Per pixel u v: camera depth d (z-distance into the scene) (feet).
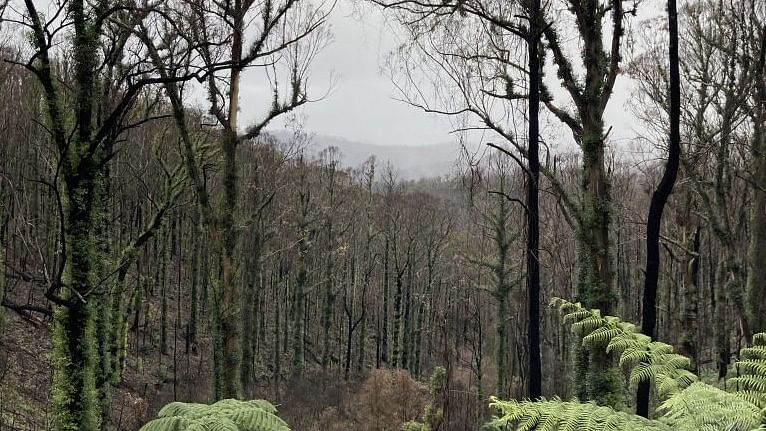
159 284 94.84
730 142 45.60
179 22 34.37
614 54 33.32
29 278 24.97
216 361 38.83
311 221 91.45
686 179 47.98
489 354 95.30
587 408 11.73
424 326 122.11
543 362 61.77
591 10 33.12
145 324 76.38
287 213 93.20
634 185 69.51
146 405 49.11
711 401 11.50
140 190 66.13
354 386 92.73
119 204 63.87
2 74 43.62
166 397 61.16
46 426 39.73
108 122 22.49
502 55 33.40
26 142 55.01
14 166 55.06
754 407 11.06
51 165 28.35
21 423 39.47
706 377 50.34
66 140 23.91
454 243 87.15
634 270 84.89
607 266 32.94
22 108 55.57
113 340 44.83
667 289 74.02
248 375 64.49
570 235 52.75
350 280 121.60
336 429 64.34
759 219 43.19
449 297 108.68
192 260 86.28
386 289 118.01
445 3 31.40
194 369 76.89
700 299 74.74
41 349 53.16
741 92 42.75
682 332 54.95
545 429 11.19
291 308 111.14
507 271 62.08
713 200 58.34
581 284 33.71
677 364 13.74
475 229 78.33
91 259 24.62
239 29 37.32
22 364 47.70
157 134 55.72
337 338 128.36
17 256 62.39
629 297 70.64
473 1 30.22
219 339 38.81
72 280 24.04
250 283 65.51
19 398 42.98
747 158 49.44
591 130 33.40
